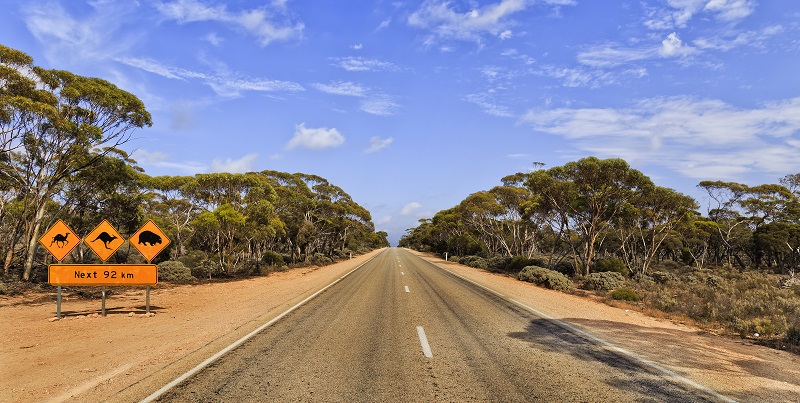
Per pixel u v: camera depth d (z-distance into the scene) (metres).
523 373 5.99
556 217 35.22
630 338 8.74
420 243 120.06
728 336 9.95
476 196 47.03
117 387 5.28
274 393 5.05
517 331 9.14
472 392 5.16
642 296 18.92
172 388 5.22
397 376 5.78
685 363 6.80
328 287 18.73
